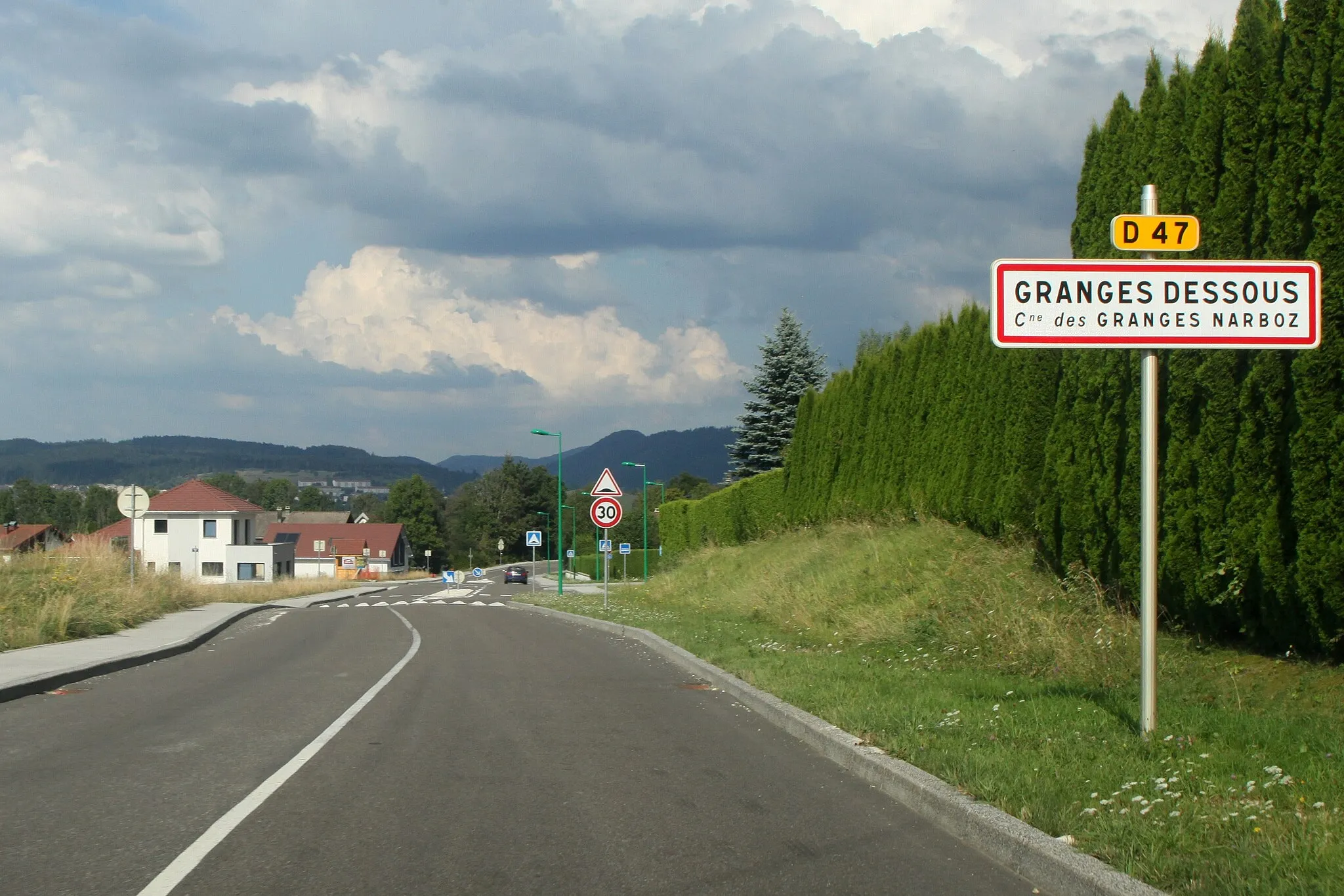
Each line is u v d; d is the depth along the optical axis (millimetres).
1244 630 9945
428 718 10328
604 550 27375
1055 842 5484
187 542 75062
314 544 113938
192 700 11562
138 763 8164
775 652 14445
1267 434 9344
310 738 9219
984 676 11242
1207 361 10078
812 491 31484
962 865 5652
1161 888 4754
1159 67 12711
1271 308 7699
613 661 15594
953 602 15375
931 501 22219
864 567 20219
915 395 24141
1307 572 8773
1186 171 11055
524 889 5250
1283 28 9734
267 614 30297
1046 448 14250
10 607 19094
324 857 5738
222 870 5500
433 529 145000
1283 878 4660
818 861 5727
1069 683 10133
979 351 20188
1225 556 9906
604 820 6539
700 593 28016
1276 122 9773
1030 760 7148
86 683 13016
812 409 32750
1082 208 14641
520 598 40719
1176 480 10531
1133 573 11711
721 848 5949
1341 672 8805
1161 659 10328
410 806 6852
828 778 7715
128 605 22281
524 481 157250
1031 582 14906
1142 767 6863
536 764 8156
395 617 28016
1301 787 6223
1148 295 7723
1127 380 12070
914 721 8711
